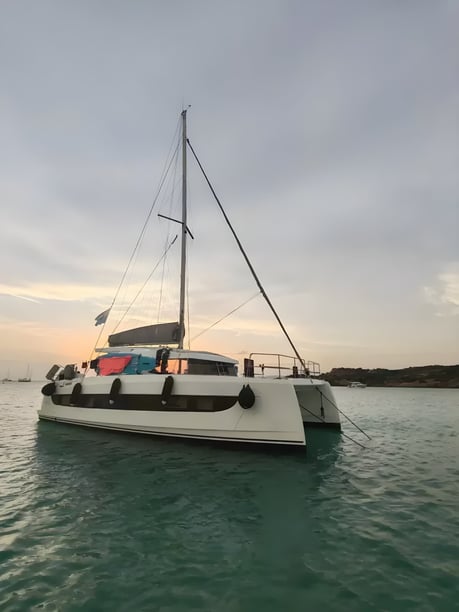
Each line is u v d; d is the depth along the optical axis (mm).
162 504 5859
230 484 6914
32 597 3367
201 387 9891
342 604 3260
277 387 9148
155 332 12352
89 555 4180
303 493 6453
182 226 12969
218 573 3799
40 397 45156
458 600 3322
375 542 4523
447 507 5789
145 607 3225
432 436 13781
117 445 10328
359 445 11406
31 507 5691
